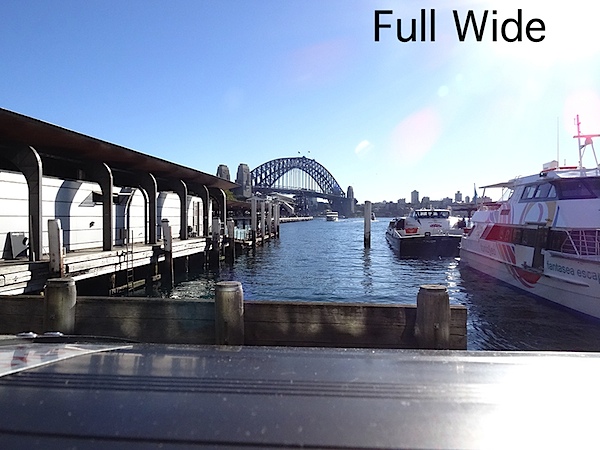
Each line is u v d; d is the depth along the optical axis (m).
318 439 1.93
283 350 3.39
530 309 12.46
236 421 2.08
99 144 15.41
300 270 24.12
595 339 9.75
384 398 2.37
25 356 3.02
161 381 2.59
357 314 6.25
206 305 6.52
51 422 2.04
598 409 2.25
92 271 13.34
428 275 20.83
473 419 2.12
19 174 13.24
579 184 12.05
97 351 3.20
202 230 31.88
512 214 15.20
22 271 10.32
